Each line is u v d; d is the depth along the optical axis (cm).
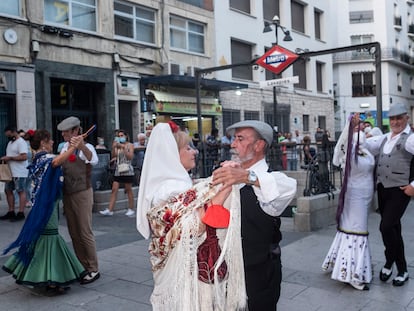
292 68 2425
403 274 451
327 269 475
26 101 1224
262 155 254
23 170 815
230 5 2014
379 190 458
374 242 614
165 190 221
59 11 1336
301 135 2438
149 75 1616
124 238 668
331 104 2753
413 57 3938
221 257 213
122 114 1568
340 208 450
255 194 237
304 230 690
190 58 1770
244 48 2097
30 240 404
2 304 410
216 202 213
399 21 3734
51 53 1294
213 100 1855
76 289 448
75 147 425
